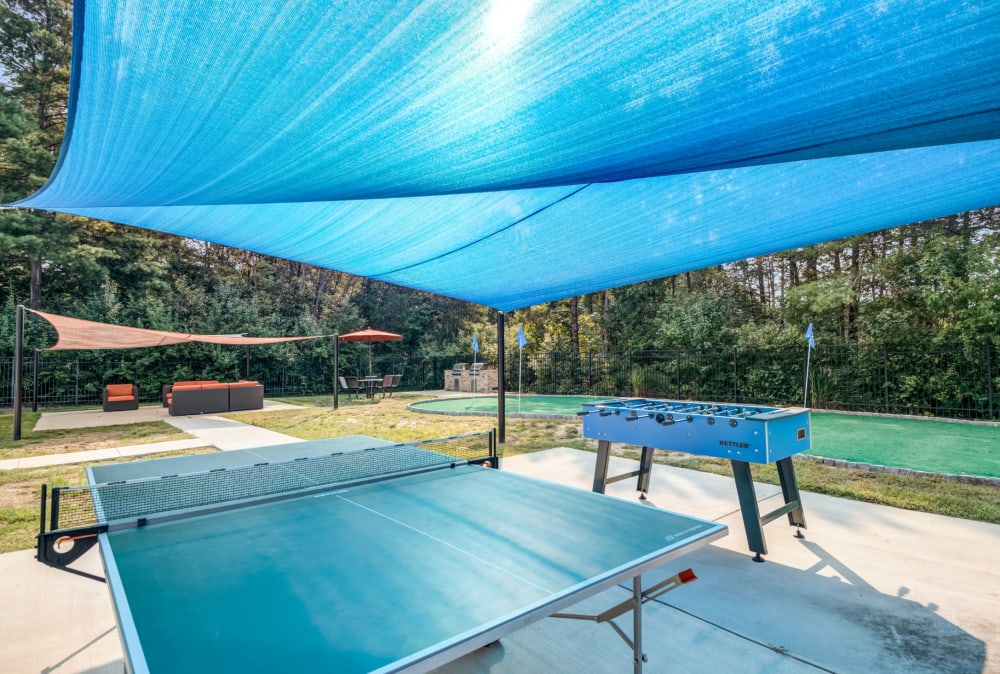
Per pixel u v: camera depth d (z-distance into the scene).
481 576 1.97
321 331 22.00
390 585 1.90
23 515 5.11
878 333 13.37
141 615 1.67
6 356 15.94
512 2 1.46
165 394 16.22
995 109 1.79
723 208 3.95
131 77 1.85
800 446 4.52
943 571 3.79
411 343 27.62
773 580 3.68
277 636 1.54
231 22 1.56
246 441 9.55
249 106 2.06
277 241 4.75
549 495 3.16
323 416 13.57
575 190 3.62
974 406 11.39
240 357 19.84
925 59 1.49
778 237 4.66
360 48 1.69
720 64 1.68
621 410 5.17
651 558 2.16
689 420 4.55
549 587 1.88
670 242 4.73
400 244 4.79
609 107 2.00
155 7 1.47
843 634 2.97
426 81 1.88
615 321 20.91
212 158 2.59
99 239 19.64
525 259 5.26
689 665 2.69
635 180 3.46
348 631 1.57
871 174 3.35
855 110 1.86
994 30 1.31
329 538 2.40
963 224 14.06
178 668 1.36
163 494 3.20
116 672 2.65
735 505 5.42
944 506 5.29
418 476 3.68
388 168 2.72
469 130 2.22
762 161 2.62
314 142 2.38
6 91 17.03
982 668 2.64
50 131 18.28
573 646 2.87
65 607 3.33
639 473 5.78
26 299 18.02
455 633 1.55
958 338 12.05
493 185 3.09
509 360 20.77
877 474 6.67
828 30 1.43
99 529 2.49
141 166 2.71
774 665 2.68
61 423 12.27
